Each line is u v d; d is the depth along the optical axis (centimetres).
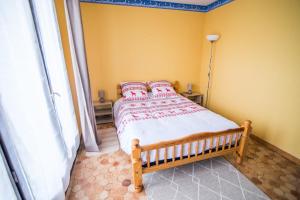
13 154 84
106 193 162
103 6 296
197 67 396
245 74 276
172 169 196
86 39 302
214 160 212
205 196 158
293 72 203
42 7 153
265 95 243
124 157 222
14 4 104
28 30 122
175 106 271
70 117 211
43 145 124
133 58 339
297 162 206
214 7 333
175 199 155
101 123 327
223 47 321
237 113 302
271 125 237
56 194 130
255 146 245
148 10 323
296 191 162
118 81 343
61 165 157
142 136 170
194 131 182
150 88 352
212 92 368
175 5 336
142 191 164
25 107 106
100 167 202
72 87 238
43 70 136
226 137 185
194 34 369
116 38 318
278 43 217
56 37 181
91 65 317
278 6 213
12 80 96
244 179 178
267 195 158
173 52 365
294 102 205
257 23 245
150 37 339
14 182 86
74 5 193
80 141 255
